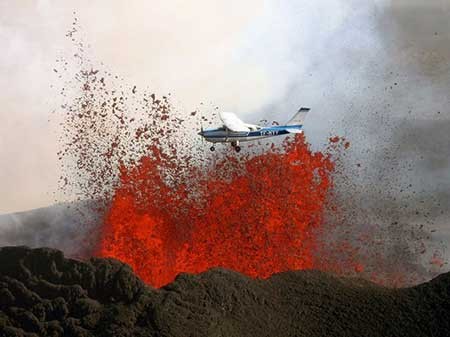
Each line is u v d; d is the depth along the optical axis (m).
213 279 31.20
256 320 29.48
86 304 29.91
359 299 30.84
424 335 28.70
